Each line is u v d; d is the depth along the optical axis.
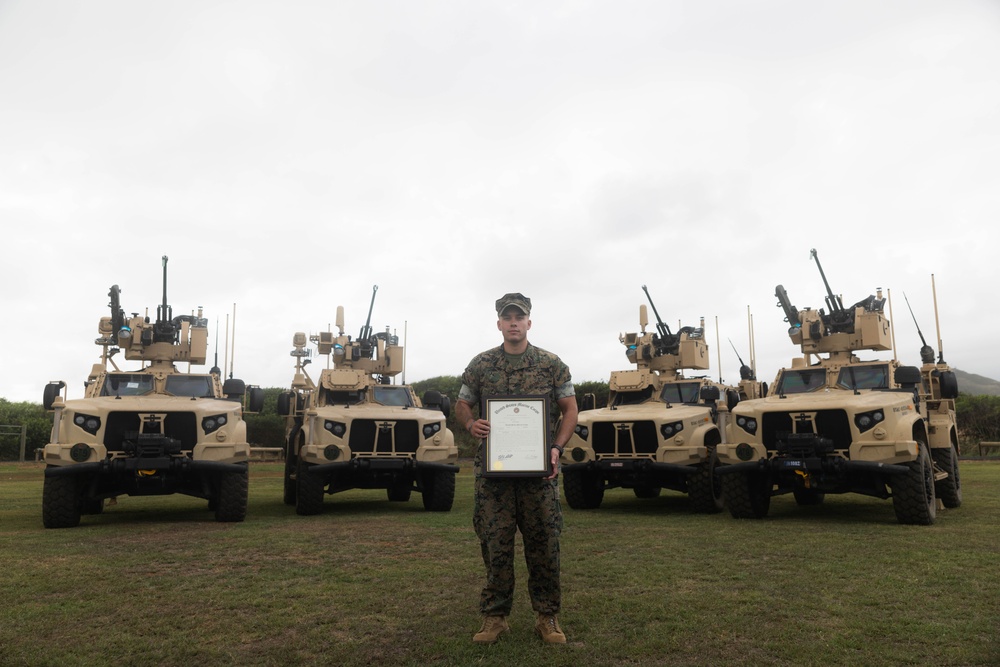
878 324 10.40
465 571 5.67
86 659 3.53
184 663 3.50
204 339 11.12
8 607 4.52
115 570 5.69
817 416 8.77
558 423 4.07
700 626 4.04
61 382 8.83
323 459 10.03
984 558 5.89
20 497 12.66
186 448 9.05
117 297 10.79
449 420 28.03
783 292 11.31
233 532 7.91
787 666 3.39
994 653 3.49
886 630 3.91
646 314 13.96
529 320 4.10
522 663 3.45
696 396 12.30
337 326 13.60
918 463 8.20
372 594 4.88
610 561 6.02
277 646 3.74
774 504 11.42
